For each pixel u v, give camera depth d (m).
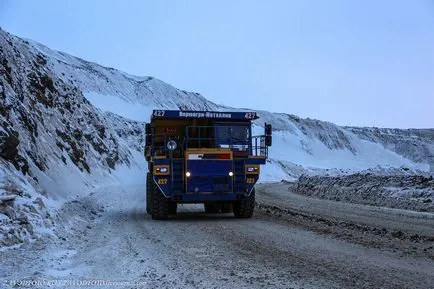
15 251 8.52
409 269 7.38
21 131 18.41
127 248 9.46
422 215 16.66
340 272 7.16
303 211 18.12
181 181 15.19
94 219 15.06
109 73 170.62
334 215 16.58
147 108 143.12
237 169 15.53
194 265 7.75
